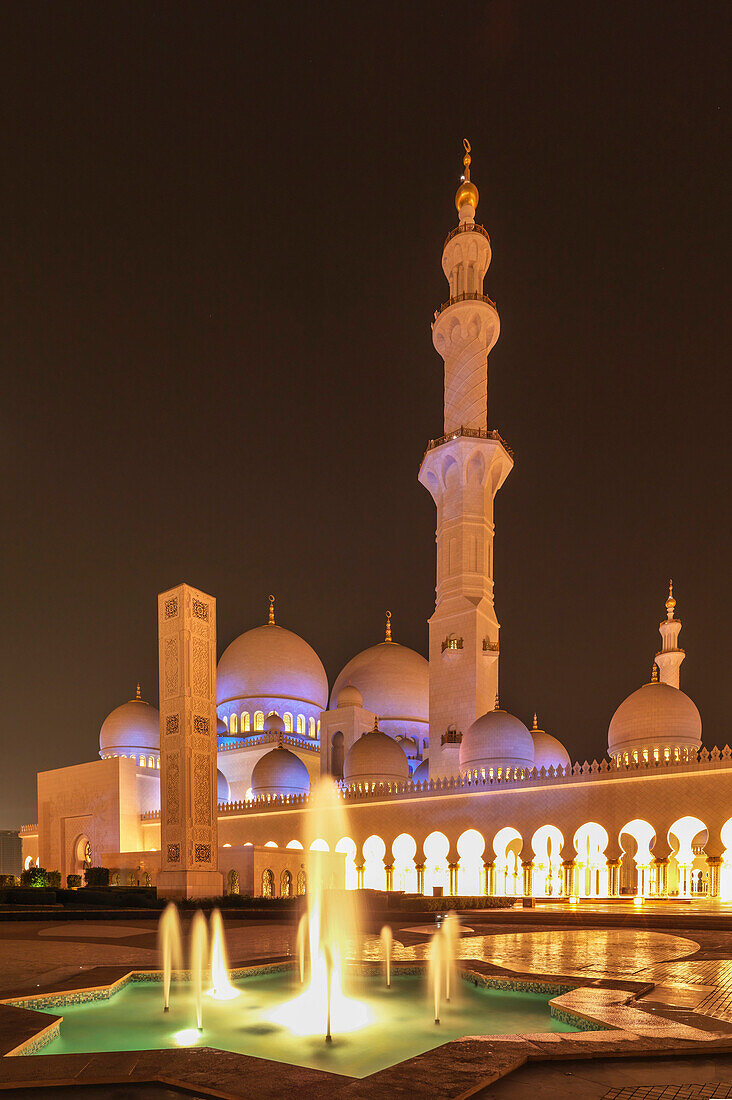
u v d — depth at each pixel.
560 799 42.00
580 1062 7.67
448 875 46.19
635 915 25.72
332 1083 6.74
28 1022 9.29
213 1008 11.29
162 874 33.16
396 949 17.80
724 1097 6.60
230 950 17.84
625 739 46.75
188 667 34.03
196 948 18.38
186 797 32.88
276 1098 6.35
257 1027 10.05
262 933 22.88
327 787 63.09
